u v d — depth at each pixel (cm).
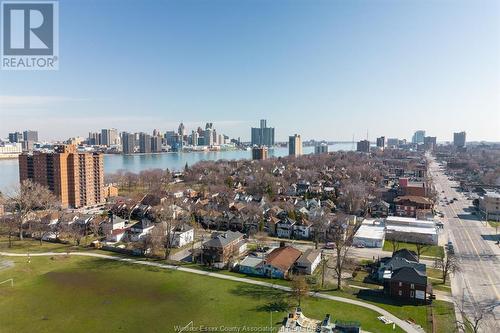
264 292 8612
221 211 16288
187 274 9831
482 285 9044
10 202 16000
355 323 6875
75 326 7094
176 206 16188
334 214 16750
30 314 7588
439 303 8019
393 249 11981
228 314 7525
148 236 11856
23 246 12425
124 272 9981
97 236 13862
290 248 10756
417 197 17862
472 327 6988
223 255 10738
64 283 9206
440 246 12425
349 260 10669
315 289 8794
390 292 8331
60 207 17412
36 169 19225
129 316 7488
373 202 18588
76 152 19900
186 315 7506
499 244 12644
